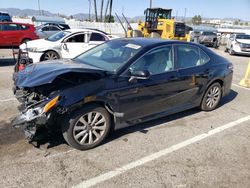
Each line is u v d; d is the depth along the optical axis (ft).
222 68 19.26
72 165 11.94
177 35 68.69
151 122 16.98
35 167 11.64
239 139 15.40
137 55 14.44
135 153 13.23
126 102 13.88
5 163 11.81
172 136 15.26
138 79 14.15
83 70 12.85
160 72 15.33
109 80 13.19
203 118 18.28
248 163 12.87
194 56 17.66
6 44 50.83
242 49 63.57
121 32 134.62
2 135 14.26
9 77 27.55
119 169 11.87
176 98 16.55
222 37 114.73
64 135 12.74
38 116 11.54
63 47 33.60
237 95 25.03
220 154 13.58
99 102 13.07
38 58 32.42
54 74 12.39
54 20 128.57
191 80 17.03
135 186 10.82
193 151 13.75
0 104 19.02
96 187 10.66
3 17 100.73
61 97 11.87
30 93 13.00
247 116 19.25
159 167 12.18
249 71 29.60
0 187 10.35
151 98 15.01
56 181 10.85
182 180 11.34
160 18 71.82
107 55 15.51
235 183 11.30
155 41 16.05
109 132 14.32
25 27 52.90
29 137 12.19
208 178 11.55
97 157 12.69
